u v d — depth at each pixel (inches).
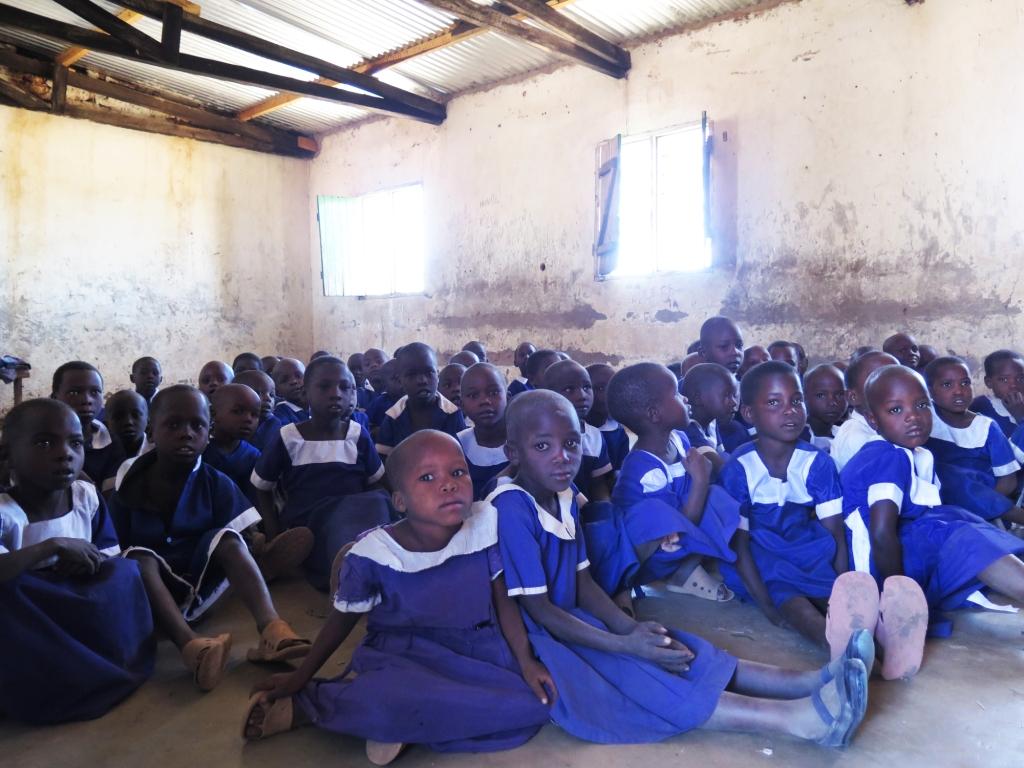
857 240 239.1
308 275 437.7
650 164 287.3
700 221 276.7
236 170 406.3
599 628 75.1
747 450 101.7
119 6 273.9
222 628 98.1
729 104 264.8
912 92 227.1
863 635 66.7
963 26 217.6
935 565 93.1
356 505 115.7
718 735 68.9
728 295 268.1
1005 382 143.2
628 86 291.7
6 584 71.0
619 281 298.5
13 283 335.3
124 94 356.5
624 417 101.3
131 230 369.4
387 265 398.0
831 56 241.6
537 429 76.7
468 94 348.5
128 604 80.0
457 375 160.2
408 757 66.4
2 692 70.6
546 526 76.9
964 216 219.3
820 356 248.5
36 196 339.9
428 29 293.7
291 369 186.1
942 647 87.5
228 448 130.8
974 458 123.3
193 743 68.9
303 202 434.9
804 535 97.7
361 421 165.3
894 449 94.1
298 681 69.9
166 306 382.9
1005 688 76.7
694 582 104.4
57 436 77.9
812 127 246.5
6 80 327.9
